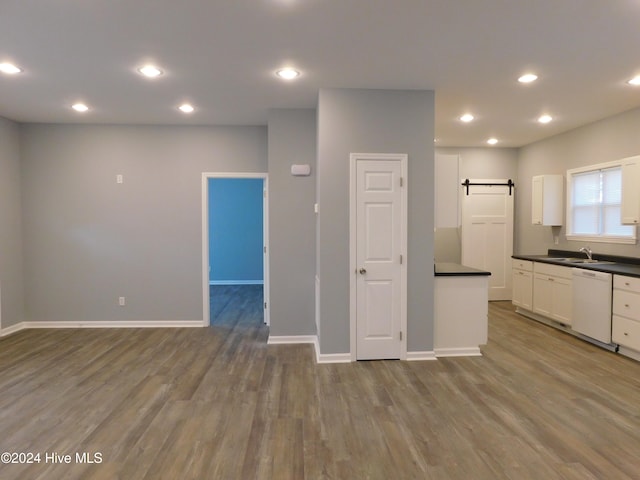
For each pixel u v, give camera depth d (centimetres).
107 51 286
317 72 328
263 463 219
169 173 501
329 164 370
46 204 495
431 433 250
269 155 432
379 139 372
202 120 479
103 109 432
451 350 394
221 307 629
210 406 286
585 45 278
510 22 246
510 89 371
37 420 265
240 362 377
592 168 497
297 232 437
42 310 501
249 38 267
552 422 263
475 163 662
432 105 374
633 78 343
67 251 499
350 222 372
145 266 504
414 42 274
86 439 242
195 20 242
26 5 223
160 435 247
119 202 499
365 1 222
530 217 634
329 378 338
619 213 471
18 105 417
